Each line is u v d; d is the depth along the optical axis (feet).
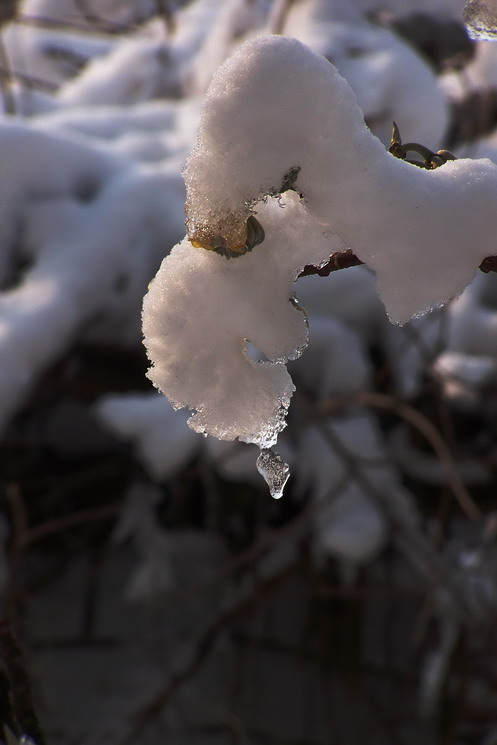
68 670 21.21
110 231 12.05
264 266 5.17
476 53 14.82
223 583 18.98
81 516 12.26
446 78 16.84
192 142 14.69
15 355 10.64
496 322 13.29
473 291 13.80
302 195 5.13
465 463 13.21
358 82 13.70
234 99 5.10
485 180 5.14
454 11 15.75
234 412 5.22
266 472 5.24
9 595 11.76
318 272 5.19
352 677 18.89
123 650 21.35
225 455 13.30
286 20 15.43
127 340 12.79
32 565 16.42
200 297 5.18
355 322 13.65
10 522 15.29
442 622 17.38
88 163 12.78
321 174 5.12
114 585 22.61
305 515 12.82
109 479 15.46
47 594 22.27
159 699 15.38
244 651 19.94
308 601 18.71
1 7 22.13
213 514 14.42
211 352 5.20
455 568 14.73
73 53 22.13
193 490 15.52
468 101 15.30
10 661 5.49
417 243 5.13
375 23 15.60
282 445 13.48
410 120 13.69
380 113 13.58
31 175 12.17
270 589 16.02
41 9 22.99
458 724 17.33
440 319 12.57
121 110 16.48
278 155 5.11
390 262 5.13
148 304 5.20
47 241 11.92
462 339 13.35
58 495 14.80
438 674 17.61
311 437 14.08
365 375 13.41
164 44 19.52
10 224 11.96
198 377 5.21
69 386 13.11
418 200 5.13
